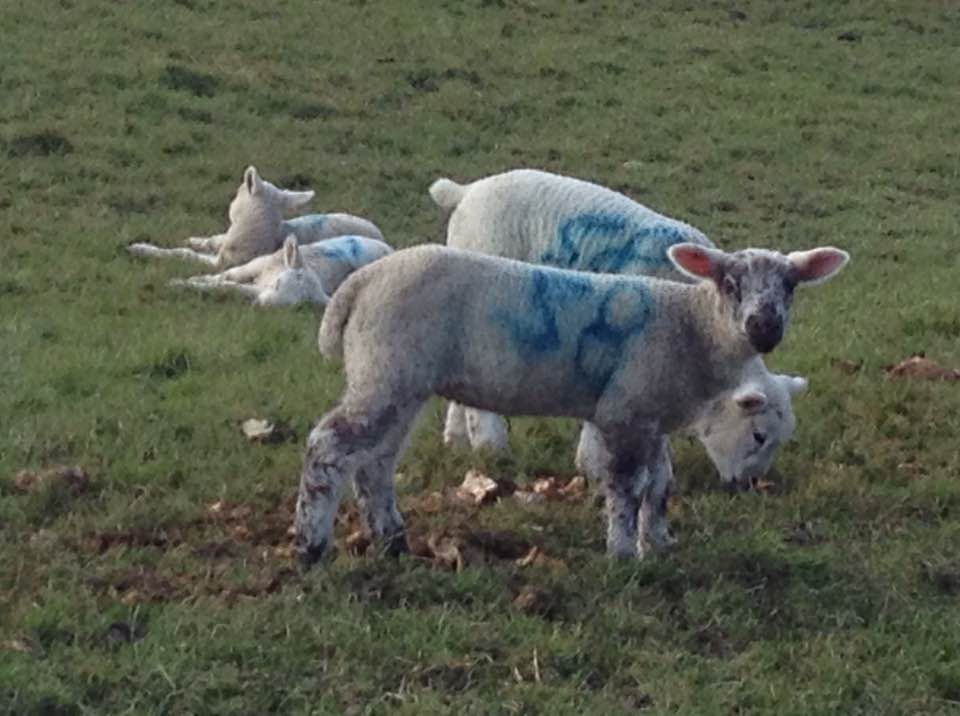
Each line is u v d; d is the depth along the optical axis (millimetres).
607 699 5684
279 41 20984
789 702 5711
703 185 17953
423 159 17844
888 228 16750
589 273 6922
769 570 6828
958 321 11742
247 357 10430
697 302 6797
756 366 8211
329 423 6594
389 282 6602
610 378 6742
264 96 19016
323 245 13523
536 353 6656
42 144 16500
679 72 22078
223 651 5762
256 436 8633
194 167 16641
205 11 21781
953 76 23359
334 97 19406
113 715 5375
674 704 5656
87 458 8062
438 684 5699
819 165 19125
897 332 11578
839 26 25125
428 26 22453
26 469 7812
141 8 21344
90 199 15352
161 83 18828
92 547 6902
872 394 9633
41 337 10719
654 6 25031
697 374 6797
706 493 8211
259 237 13789
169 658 5684
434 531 7191
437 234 15617
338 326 6723
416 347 6551
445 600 6379
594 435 8188
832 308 12609
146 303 12062
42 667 5574
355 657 5824
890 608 6586
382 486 6809
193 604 6203
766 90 21719
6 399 9039
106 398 9258
